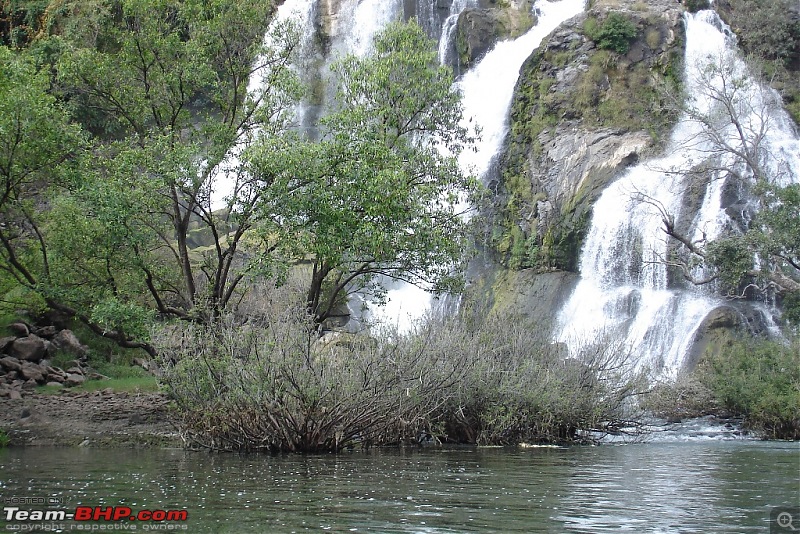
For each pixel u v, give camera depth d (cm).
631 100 3906
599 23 4072
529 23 4644
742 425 2127
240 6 1970
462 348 1502
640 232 3300
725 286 3019
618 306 3164
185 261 1847
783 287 2650
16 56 2038
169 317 1898
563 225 3522
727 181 3275
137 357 2536
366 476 1038
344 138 1744
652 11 4084
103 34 2028
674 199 3344
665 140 3666
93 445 1529
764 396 2102
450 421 1566
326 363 1367
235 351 1372
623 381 1762
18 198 1905
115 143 1884
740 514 752
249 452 1388
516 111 4116
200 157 1808
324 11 4834
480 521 710
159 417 1741
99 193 1695
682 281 3130
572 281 3416
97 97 2041
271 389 1327
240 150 1862
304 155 1692
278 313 1407
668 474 1095
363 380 1377
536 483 978
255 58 2030
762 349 2334
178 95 1989
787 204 2636
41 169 1817
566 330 3212
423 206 1822
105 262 1933
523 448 1506
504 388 1539
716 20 4209
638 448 1582
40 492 888
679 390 2234
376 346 1407
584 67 4031
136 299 1992
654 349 2952
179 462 1216
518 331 1656
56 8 4038
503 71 4409
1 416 1723
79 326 2484
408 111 1903
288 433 1373
